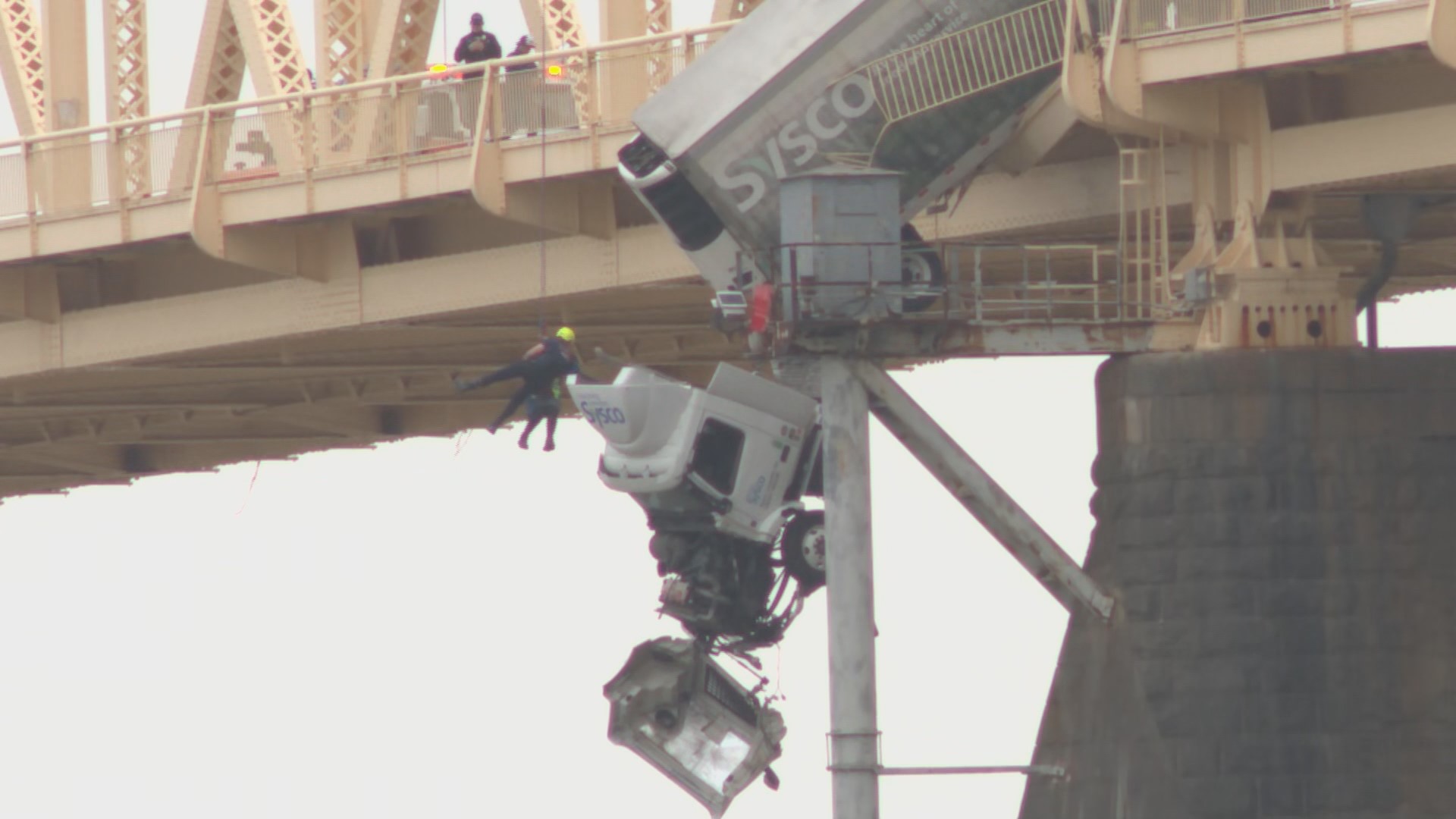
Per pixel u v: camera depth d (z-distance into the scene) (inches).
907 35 7386.8
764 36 7411.4
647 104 7401.6
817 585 7741.1
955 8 7381.9
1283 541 7145.7
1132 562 7209.6
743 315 7253.9
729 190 7396.7
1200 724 7121.1
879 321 7076.8
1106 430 7303.2
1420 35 6781.5
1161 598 7175.2
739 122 7377.0
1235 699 7116.1
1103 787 7185.0
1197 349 7219.5
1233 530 7145.7
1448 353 7199.8
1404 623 7140.8
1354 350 7190.0
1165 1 7165.4
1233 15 7057.1
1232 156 7288.4
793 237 7111.2
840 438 7121.1
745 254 7401.6
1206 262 7268.7
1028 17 7372.1
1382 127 7076.8
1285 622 7130.9
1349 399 7170.3
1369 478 7160.4
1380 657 7126.0
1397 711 7116.1
